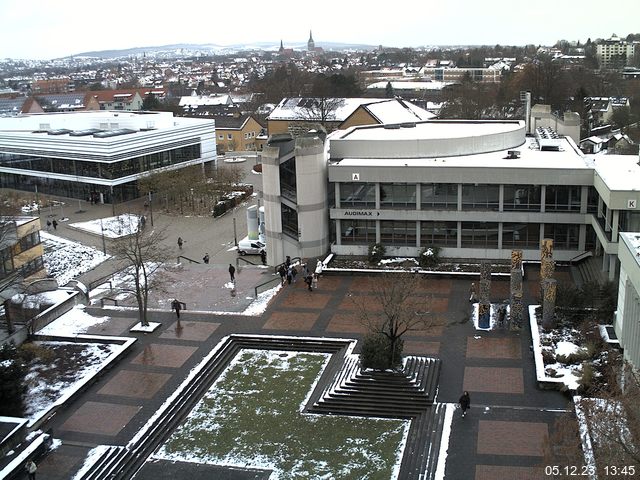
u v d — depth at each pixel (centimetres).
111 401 4431
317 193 6806
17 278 5653
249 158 14588
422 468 3600
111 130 11606
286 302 5938
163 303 6078
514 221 6525
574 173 6262
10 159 11725
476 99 16512
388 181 6694
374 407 4209
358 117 13250
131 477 3681
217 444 3947
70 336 5350
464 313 5522
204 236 8475
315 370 4769
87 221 9494
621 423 2844
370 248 6831
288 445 3903
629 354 4091
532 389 4300
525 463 3566
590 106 16338
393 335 4494
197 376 4691
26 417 4212
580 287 5662
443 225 6738
